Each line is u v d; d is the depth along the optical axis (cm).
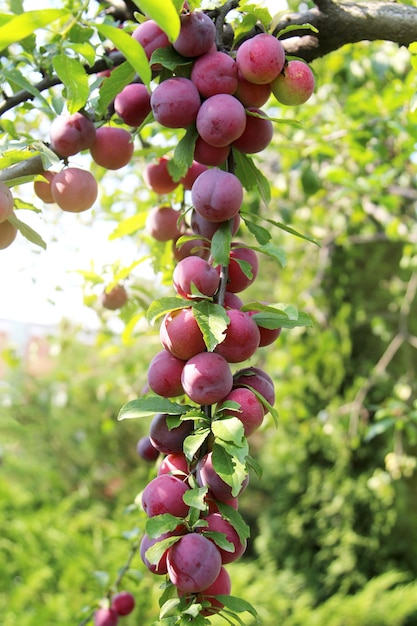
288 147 188
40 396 405
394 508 370
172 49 80
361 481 371
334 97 232
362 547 380
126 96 89
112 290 122
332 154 182
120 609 116
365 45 208
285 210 216
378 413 200
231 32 91
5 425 407
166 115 79
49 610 245
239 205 79
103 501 439
